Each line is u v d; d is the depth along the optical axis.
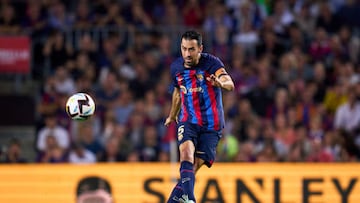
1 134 66.88
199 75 36.66
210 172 50.28
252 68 68.19
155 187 49.88
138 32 72.19
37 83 70.94
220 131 37.28
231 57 70.44
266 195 50.50
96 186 49.66
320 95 67.06
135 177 49.91
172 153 52.72
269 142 58.06
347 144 57.50
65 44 71.75
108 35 72.12
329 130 63.53
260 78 65.94
